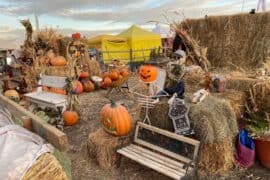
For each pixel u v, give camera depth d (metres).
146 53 15.32
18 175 1.29
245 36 6.32
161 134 3.25
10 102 2.62
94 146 3.52
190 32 7.25
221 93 4.33
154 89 3.60
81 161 3.58
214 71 6.01
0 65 8.68
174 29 6.64
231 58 6.57
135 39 14.94
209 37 6.96
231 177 3.07
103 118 3.62
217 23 6.78
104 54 14.16
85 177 3.16
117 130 3.43
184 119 3.16
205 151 3.12
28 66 7.54
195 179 2.77
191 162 2.71
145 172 3.27
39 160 1.37
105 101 6.71
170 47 7.36
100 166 3.41
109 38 14.45
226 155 3.15
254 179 3.02
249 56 6.26
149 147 3.32
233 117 3.48
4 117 2.14
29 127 2.00
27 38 8.20
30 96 5.58
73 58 7.14
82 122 5.21
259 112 4.00
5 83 6.84
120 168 3.38
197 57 6.30
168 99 3.52
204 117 3.11
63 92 5.96
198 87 4.61
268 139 3.21
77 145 4.12
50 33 8.47
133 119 3.98
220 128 3.12
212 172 3.15
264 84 4.06
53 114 4.87
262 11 6.12
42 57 7.76
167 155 3.15
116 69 8.88
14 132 1.64
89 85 7.98
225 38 6.65
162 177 3.12
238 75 5.09
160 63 3.84
